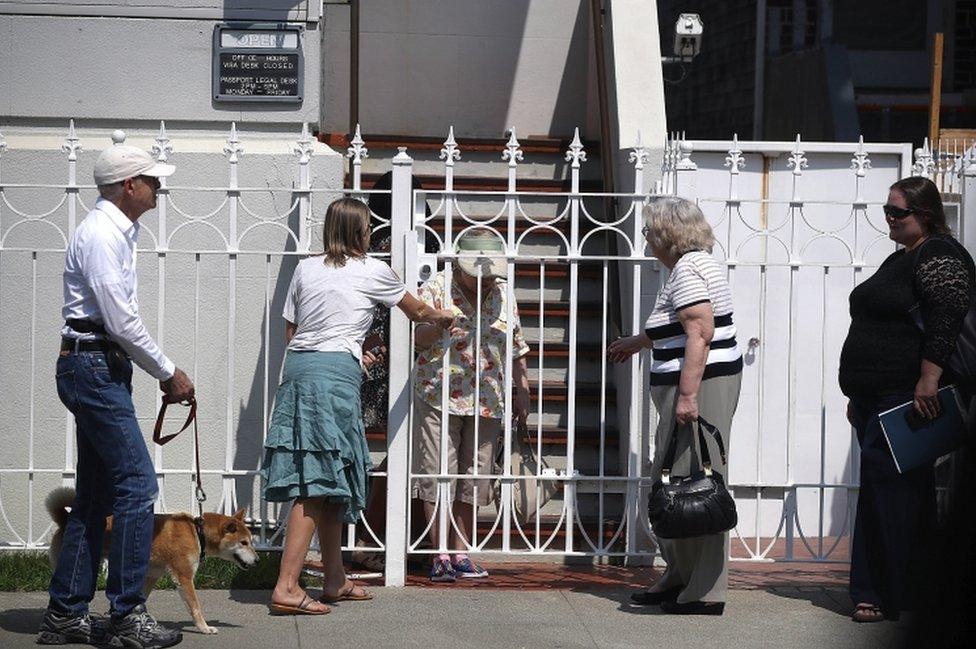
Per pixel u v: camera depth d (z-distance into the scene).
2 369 8.45
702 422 6.98
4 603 7.13
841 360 7.25
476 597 7.50
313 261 7.05
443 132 12.16
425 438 7.82
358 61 11.11
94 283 6.06
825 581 8.05
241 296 8.55
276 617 6.97
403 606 7.24
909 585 7.05
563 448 9.30
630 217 9.14
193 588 6.60
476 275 7.62
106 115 9.00
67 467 8.02
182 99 9.02
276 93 9.04
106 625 6.35
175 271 8.53
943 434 6.91
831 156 9.22
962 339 6.88
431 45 12.11
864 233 9.23
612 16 10.13
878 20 15.52
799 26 14.91
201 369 8.55
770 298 9.19
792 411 7.94
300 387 6.88
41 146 8.62
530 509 7.78
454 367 7.76
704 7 16.19
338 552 7.26
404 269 7.56
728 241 7.95
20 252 8.11
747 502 9.20
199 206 8.55
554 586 7.85
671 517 6.84
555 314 9.91
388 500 7.62
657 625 7.00
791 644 6.70
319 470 6.86
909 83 15.53
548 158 11.27
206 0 9.00
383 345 8.06
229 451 7.79
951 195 8.79
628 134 9.59
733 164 7.90
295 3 9.03
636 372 7.96
